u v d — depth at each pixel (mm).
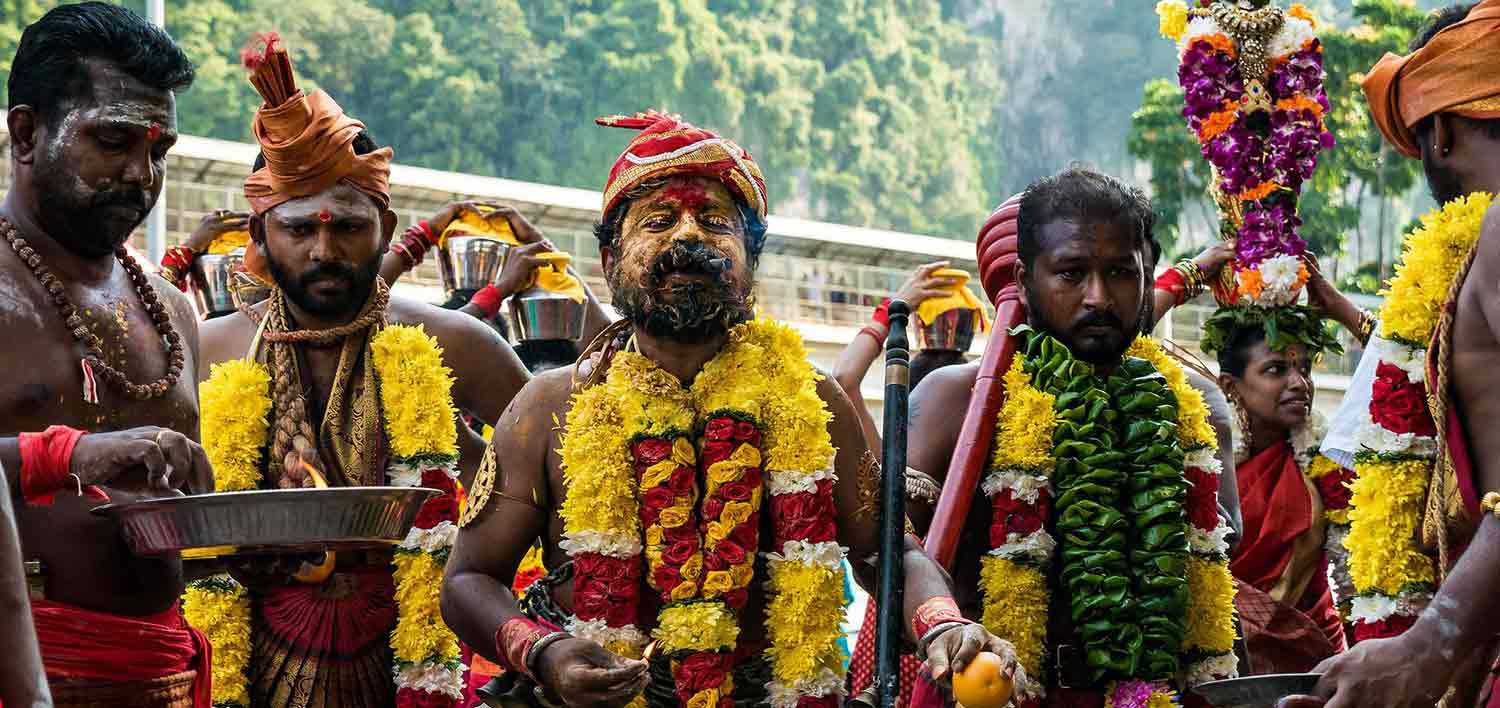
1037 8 67125
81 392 3662
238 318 4836
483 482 3654
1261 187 5789
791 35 59875
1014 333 4121
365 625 4426
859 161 58000
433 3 52688
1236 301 5828
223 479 4488
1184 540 3975
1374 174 28297
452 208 5961
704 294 3582
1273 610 5301
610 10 54062
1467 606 3352
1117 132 66312
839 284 16719
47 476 3256
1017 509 3965
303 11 49188
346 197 4598
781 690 3533
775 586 3586
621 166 3650
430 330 4812
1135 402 4023
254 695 4395
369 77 50125
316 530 3445
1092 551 3900
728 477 3562
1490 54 3893
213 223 5973
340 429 4609
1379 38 27234
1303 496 5703
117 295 3807
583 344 6328
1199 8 5887
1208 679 4016
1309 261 5930
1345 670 3365
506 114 51188
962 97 64938
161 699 3699
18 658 2387
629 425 3584
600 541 3537
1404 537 3941
